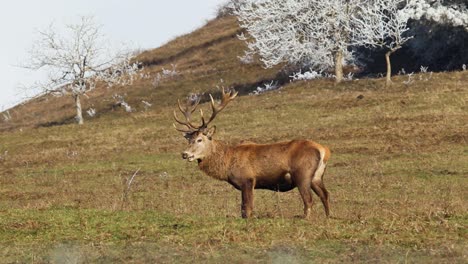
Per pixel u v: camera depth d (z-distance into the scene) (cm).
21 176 12131
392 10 19462
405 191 8688
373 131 12794
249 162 6212
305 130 13550
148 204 8200
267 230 5241
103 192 10006
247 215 6188
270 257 4572
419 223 5306
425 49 19712
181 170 11612
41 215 6125
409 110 13962
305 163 6053
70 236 5353
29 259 4762
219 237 5066
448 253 4481
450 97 14488
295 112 15125
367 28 17988
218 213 6906
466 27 18275
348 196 8512
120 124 16388
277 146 6181
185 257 4641
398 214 6019
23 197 10181
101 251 4884
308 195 6072
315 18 19512
